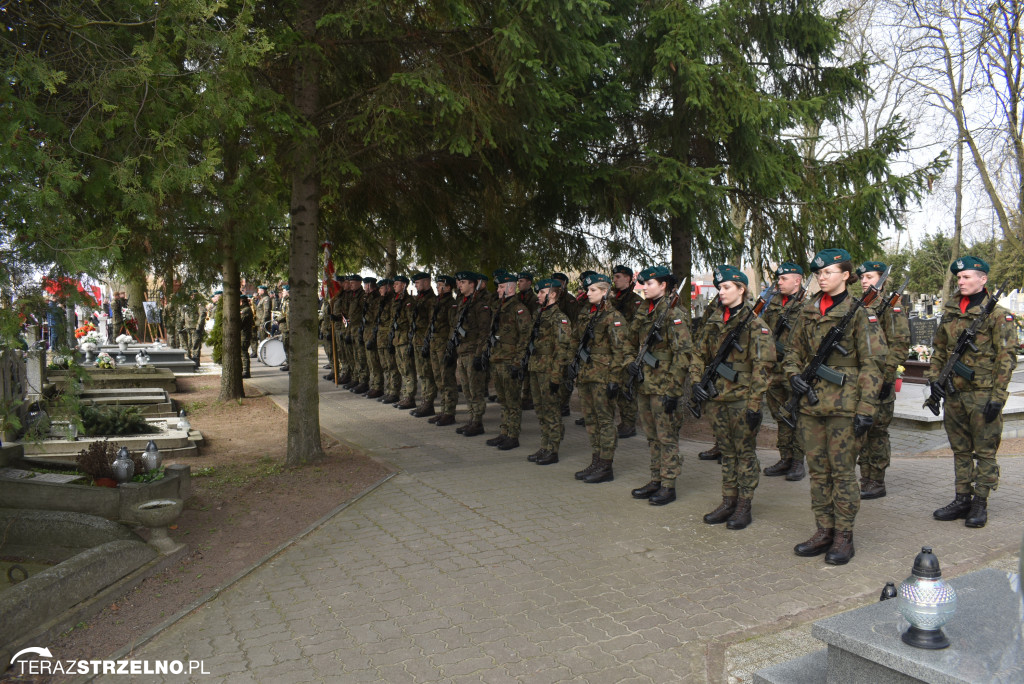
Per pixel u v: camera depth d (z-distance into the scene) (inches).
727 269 237.1
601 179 393.7
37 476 245.0
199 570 204.4
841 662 110.7
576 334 328.8
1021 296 1114.7
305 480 303.0
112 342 872.3
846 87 436.5
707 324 255.9
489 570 202.7
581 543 224.7
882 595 129.9
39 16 180.4
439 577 197.9
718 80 368.5
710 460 341.7
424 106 293.1
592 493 283.3
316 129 274.1
